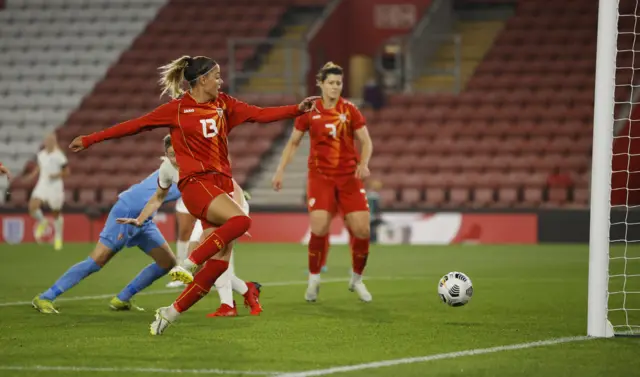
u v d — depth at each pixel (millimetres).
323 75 37562
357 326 32281
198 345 28219
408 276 51719
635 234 73312
